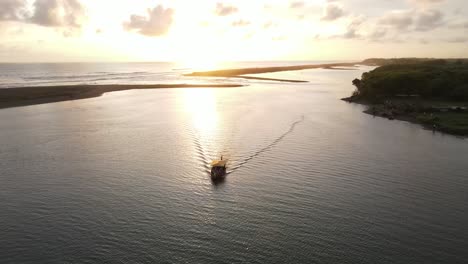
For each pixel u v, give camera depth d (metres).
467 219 37.47
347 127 79.06
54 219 37.47
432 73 124.75
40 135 69.69
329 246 32.81
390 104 104.69
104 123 81.44
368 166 52.56
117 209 39.44
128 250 32.31
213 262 30.67
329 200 41.56
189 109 102.25
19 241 33.66
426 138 69.88
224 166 48.50
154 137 67.88
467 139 69.50
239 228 35.75
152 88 165.62
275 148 60.62
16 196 42.66
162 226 36.12
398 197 42.44
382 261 30.72
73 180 47.09
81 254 31.77
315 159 55.28
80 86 157.75
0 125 79.19
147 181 46.72
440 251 32.12
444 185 45.91
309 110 101.94
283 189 44.41
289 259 31.03
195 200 41.56
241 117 88.69
